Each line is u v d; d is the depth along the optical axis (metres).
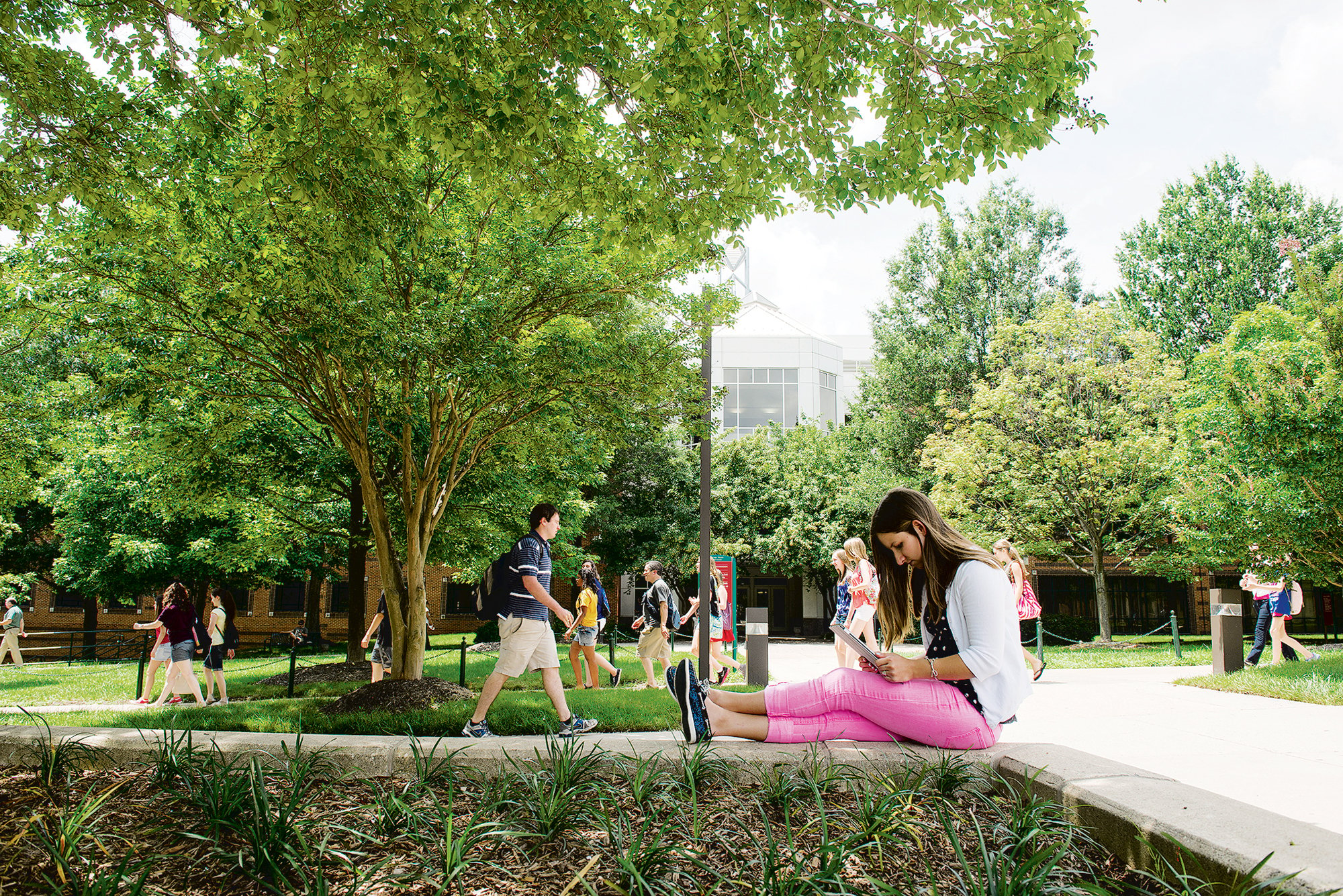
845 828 2.75
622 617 39.41
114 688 13.62
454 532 15.77
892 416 34.81
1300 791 3.90
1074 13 5.46
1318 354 11.26
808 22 5.58
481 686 12.02
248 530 15.84
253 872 2.42
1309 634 34.72
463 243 9.39
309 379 10.08
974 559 3.42
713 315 9.37
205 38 5.56
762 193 6.68
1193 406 14.47
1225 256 31.00
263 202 7.14
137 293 8.52
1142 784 2.80
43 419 14.27
